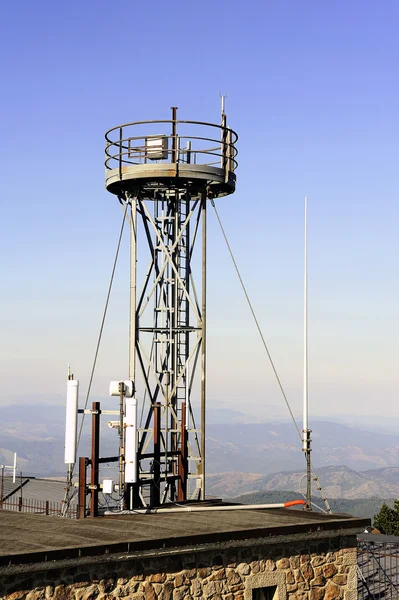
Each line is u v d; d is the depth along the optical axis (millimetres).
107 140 27656
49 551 14461
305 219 24719
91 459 19719
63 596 14836
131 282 27078
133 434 20062
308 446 22828
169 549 16078
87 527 17422
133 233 27141
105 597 15398
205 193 27344
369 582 22141
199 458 26078
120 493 20578
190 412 26828
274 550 18172
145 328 27297
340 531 19156
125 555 15438
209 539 16688
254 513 20828
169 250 27531
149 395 26953
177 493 25062
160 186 27391
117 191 28172
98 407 20016
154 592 16094
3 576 14133
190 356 26984
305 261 24047
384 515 43125
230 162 27656
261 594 18344
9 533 16406
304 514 20938
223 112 27594
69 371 20094
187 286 27875
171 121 26672
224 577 17219
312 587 18766
